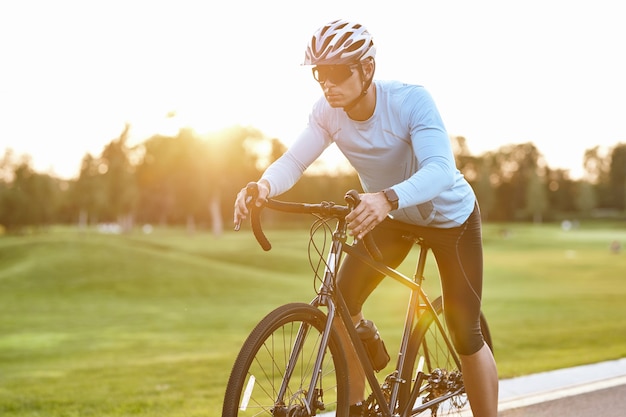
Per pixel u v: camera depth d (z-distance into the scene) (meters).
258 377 3.87
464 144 170.88
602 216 178.25
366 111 2.73
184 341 15.89
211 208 111.50
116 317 24.38
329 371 2.72
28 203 106.69
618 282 36.59
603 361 5.82
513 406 4.18
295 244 72.31
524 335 12.38
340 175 132.88
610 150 190.50
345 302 2.95
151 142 109.69
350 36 2.49
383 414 2.89
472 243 2.96
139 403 5.74
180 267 42.44
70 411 5.69
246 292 34.56
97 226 140.00
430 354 3.38
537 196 172.00
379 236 3.01
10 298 32.84
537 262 53.41
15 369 11.29
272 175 2.81
